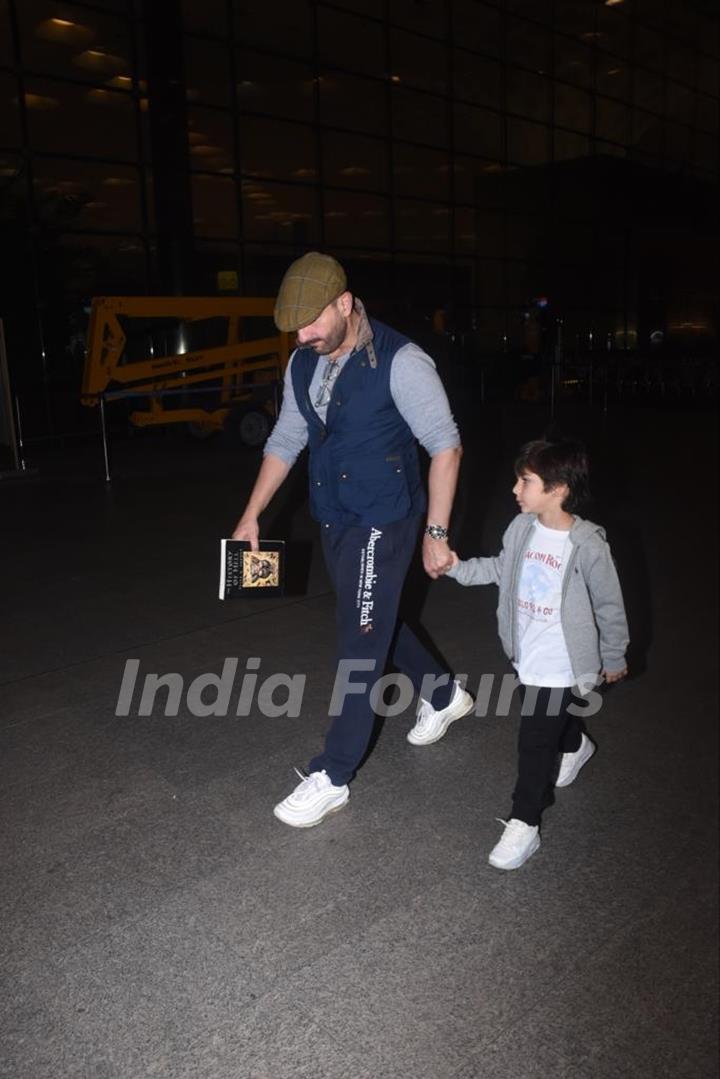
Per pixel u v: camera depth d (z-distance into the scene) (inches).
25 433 495.5
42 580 234.2
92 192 513.7
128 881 107.7
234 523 299.4
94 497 346.9
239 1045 83.8
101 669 173.9
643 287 992.9
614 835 116.6
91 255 518.0
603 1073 80.4
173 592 223.0
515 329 826.8
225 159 588.7
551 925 99.5
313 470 115.6
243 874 109.0
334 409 109.7
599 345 924.6
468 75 747.4
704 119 1018.1
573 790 127.6
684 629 194.2
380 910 102.2
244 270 609.6
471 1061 81.7
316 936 97.9
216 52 572.1
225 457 450.6
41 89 486.9
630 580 230.5
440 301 754.8
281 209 628.7
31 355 496.7
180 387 493.4
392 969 93.0
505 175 793.6
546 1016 86.7
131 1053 83.0
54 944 97.1
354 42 651.5
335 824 119.6
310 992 89.9
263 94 600.7
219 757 138.8
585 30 847.1
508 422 595.8
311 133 633.6
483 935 97.9
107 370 408.2
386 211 698.2
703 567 242.2
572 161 844.6
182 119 529.0
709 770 133.1
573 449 103.4
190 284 549.6
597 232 891.4
